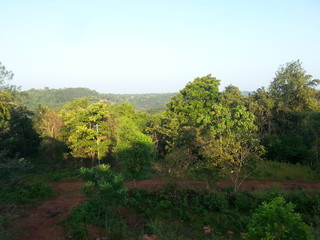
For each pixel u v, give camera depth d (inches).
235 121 718.5
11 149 1095.6
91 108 959.6
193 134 846.5
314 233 319.6
